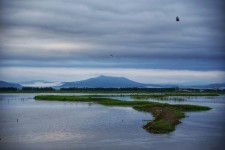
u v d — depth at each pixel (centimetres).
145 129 6078
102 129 6156
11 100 18025
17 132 5850
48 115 9025
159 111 9019
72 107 12225
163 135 5400
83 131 5916
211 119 7581
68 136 5409
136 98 18562
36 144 4778
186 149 4381
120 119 7856
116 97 19875
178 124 6681
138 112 9831
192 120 7369
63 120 7725
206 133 5569
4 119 8006
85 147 4547
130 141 4912
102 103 14138
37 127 6475
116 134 5547
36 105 13512
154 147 4500
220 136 5288
